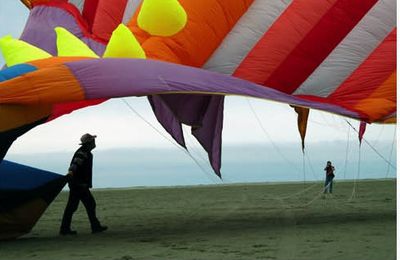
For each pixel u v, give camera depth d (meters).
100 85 7.45
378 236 7.38
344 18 10.17
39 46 11.00
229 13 10.02
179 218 11.02
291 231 7.56
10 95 7.23
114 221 10.69
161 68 7.96
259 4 10.27
